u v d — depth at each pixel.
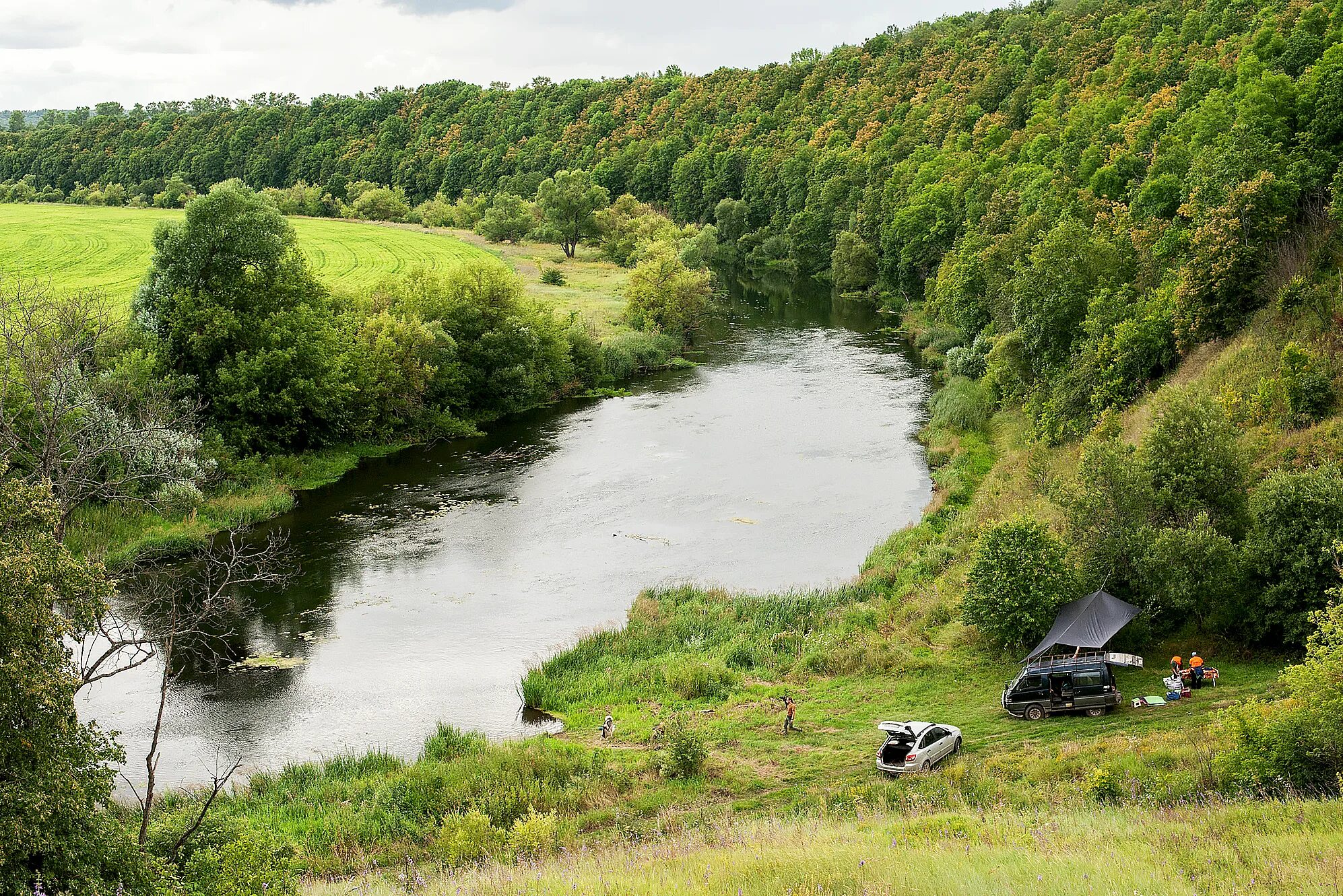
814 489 59.22
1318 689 20.95
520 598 45.41
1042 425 60.59
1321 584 31.16
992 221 87.19
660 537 52.34
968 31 198.50
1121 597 35.25
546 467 65.31
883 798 25.17
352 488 61.94
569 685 37.31
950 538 48.38
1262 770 21.41
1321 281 49.47
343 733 34.38
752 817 25.36
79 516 50.03
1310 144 59.50
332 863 24.83
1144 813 20.41
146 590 45.59
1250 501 34.97
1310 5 92.75
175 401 59.50
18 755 14.41
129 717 35.56
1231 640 33.84
